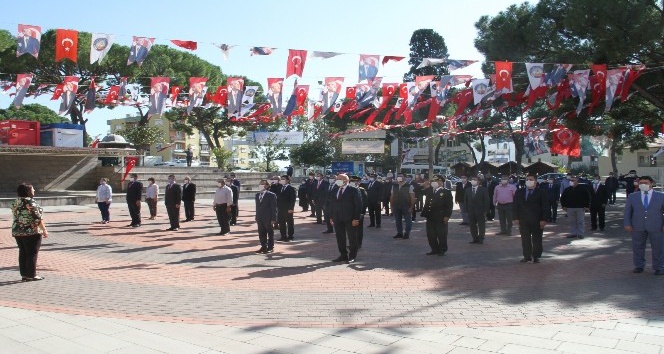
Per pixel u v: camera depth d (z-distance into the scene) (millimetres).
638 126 28641
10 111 50250
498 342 5656
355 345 5578
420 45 46062
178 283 8930
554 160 71812
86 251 12469
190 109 14227
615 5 16719
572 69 18469
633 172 24969
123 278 9328
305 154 54031
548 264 10789
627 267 10406
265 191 12414
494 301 7629
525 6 21125
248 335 5934
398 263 11016
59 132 28953
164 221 19688
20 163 30688
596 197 16859
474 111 20641
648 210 9570
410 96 14469
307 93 14141
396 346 5539
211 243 13938
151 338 5793
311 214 21703
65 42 10500
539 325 6320
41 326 6188
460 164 60438
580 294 8047
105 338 5773
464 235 15836
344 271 10094
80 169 33406
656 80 19625
